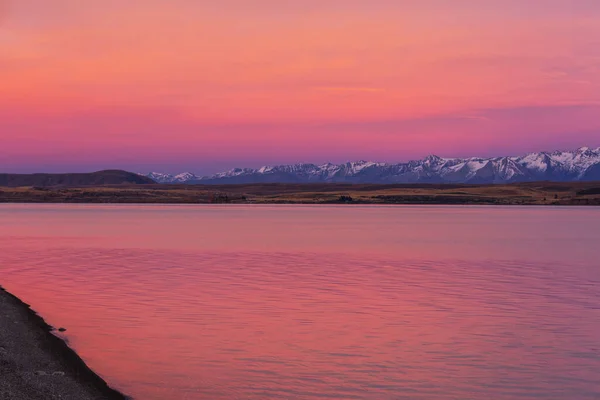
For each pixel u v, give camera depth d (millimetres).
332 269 55688
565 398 22156
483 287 45312
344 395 22188
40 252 71250
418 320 33719
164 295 40906
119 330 30734
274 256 67812
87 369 23969
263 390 22531
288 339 29438
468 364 25828
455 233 109500
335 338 29703
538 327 32188
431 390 22766
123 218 167875
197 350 27344
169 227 124688
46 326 31031
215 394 21984
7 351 25062
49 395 19984
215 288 44094
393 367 25312
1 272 52688
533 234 107750
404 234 106625
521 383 23547
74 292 41875
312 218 176375
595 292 43125
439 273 53188
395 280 48906
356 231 114438
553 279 49750
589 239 95500
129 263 60000
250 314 34969
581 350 27906
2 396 19109
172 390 22250
